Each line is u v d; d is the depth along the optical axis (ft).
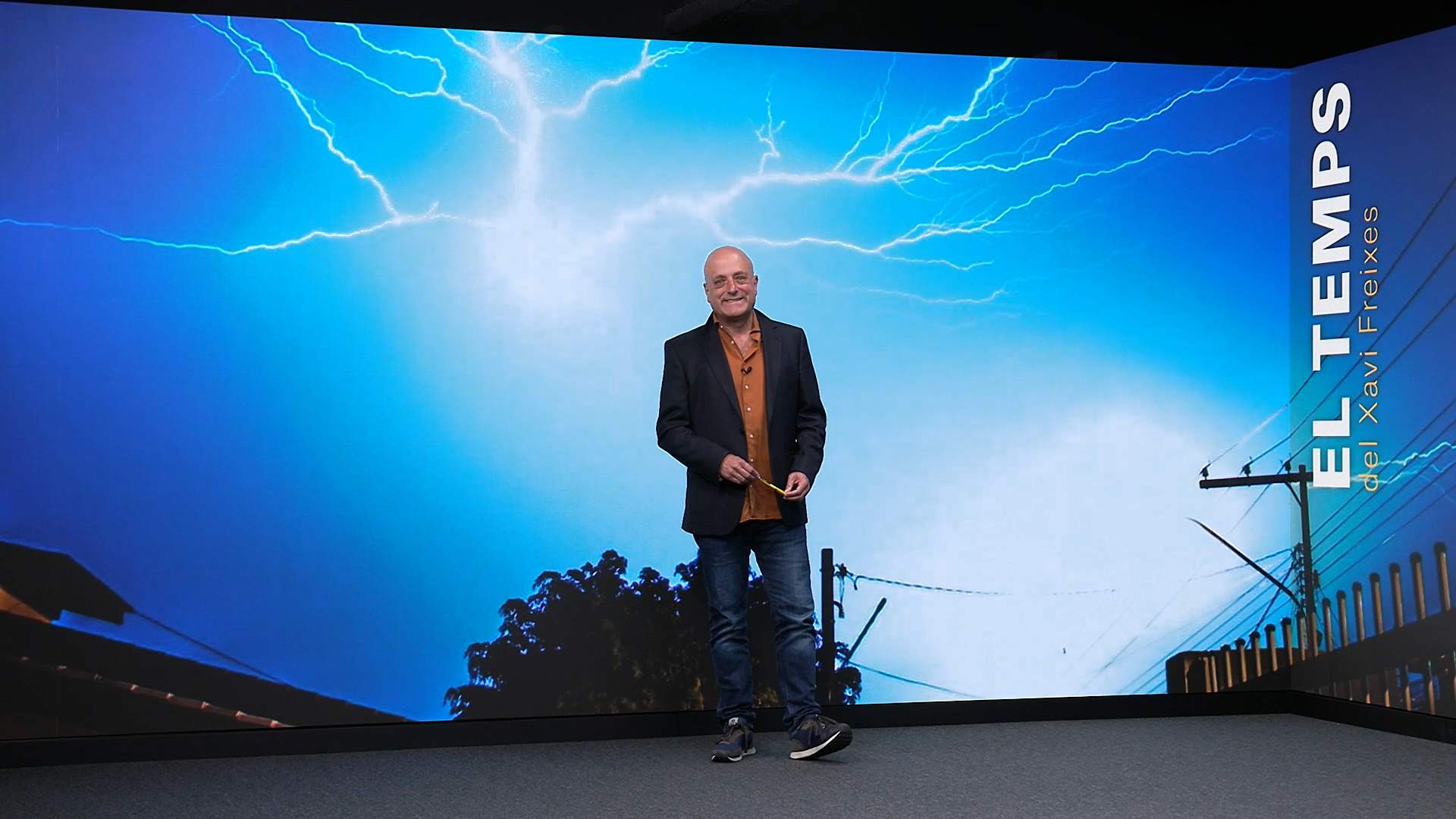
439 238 14.01
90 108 13.29
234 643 13.46
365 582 13.76
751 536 13.11
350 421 13.78
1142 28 15.55
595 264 14.33
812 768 12.63
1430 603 13.93
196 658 13.37
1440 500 13.83
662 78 14.51
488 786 11.91
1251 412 15.67
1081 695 15.24
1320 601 15.38
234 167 13.60
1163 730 14.56
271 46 13.69
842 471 14.80
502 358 14.11
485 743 13.92
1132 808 11.05
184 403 13.43
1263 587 15.62
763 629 14.58
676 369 13.11
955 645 14.97
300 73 13.75
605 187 14.35
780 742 13.94
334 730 13.61
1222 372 15.64
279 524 13.60
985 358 15.15
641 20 14.47
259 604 13.53
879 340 14.92
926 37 15.07
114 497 13.25
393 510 13.85
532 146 14.21
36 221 13.16
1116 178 15.48
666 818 10.71
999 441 15.14
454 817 10.80
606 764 12.89
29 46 13.17
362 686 13.71
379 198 13.89
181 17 13.50
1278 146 15.75
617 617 14.29
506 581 14.06
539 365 14.19
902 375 14.96
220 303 13.53
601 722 14.19
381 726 13.73
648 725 14.28
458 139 14.06
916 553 14.92
